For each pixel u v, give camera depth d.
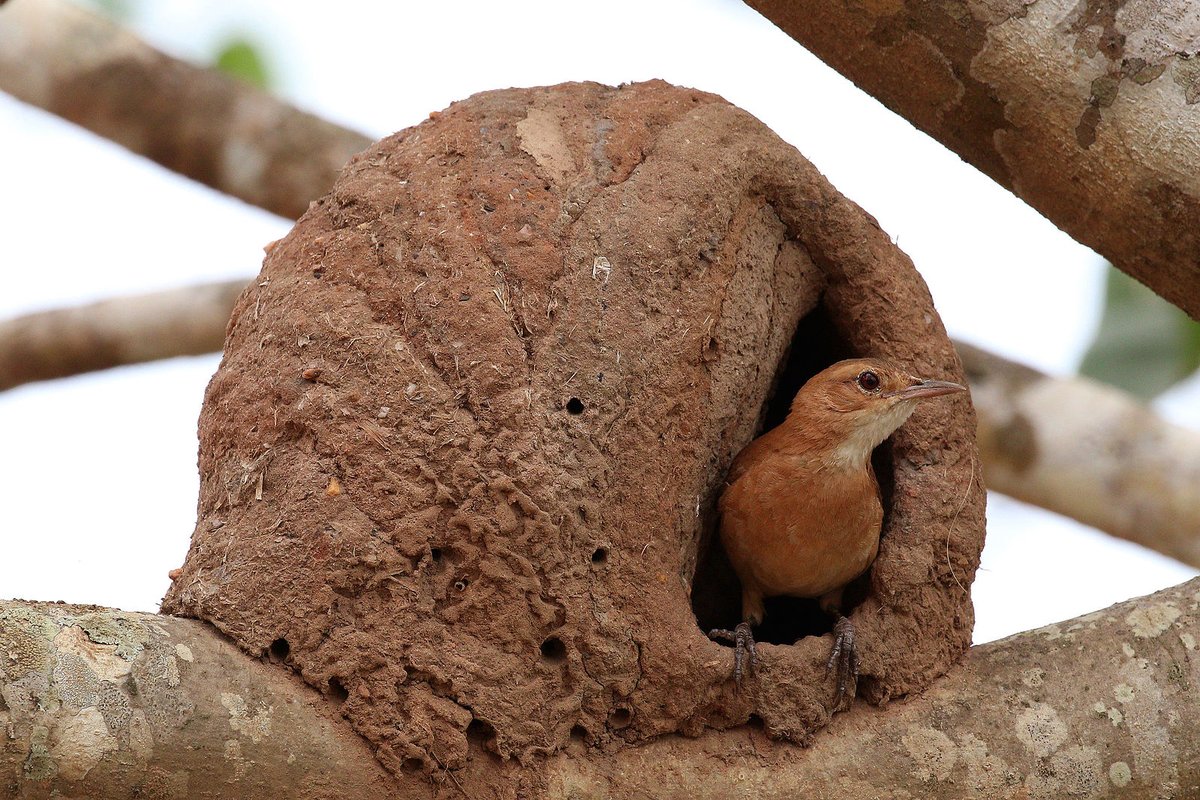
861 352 13.10
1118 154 11.11
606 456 10.80
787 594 13.67
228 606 10.05
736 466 13.14
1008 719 10.91
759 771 10.62
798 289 12.81
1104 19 10.97
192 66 19.00
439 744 9.89
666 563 10.91
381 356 10.82
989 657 11.42
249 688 9.64
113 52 18.64
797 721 10.83
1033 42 11.02
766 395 13.42
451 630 10.19
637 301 11.24
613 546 10.70
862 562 13.00
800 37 11.64
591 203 11.59
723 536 13.22
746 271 12.23
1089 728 10.83
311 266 11.55
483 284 10.99
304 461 10.59
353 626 10.07
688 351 11.38
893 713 11.13
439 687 10.02
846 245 12.70
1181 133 10.90
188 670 9.43
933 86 11.44
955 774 10.70
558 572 10.38
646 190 11.72
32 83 18.59
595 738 10.43
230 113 18.88
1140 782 10.70
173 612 10.53
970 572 12.03
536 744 10.14
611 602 10.57
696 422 11.42
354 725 9.82
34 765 8.61
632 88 12.86
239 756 9.33
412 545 10.23
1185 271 11.52
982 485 12.52
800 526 12.73
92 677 8.97
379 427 10.56
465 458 10.42
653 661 10.55
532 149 11.88
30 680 8.73
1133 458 18.95
